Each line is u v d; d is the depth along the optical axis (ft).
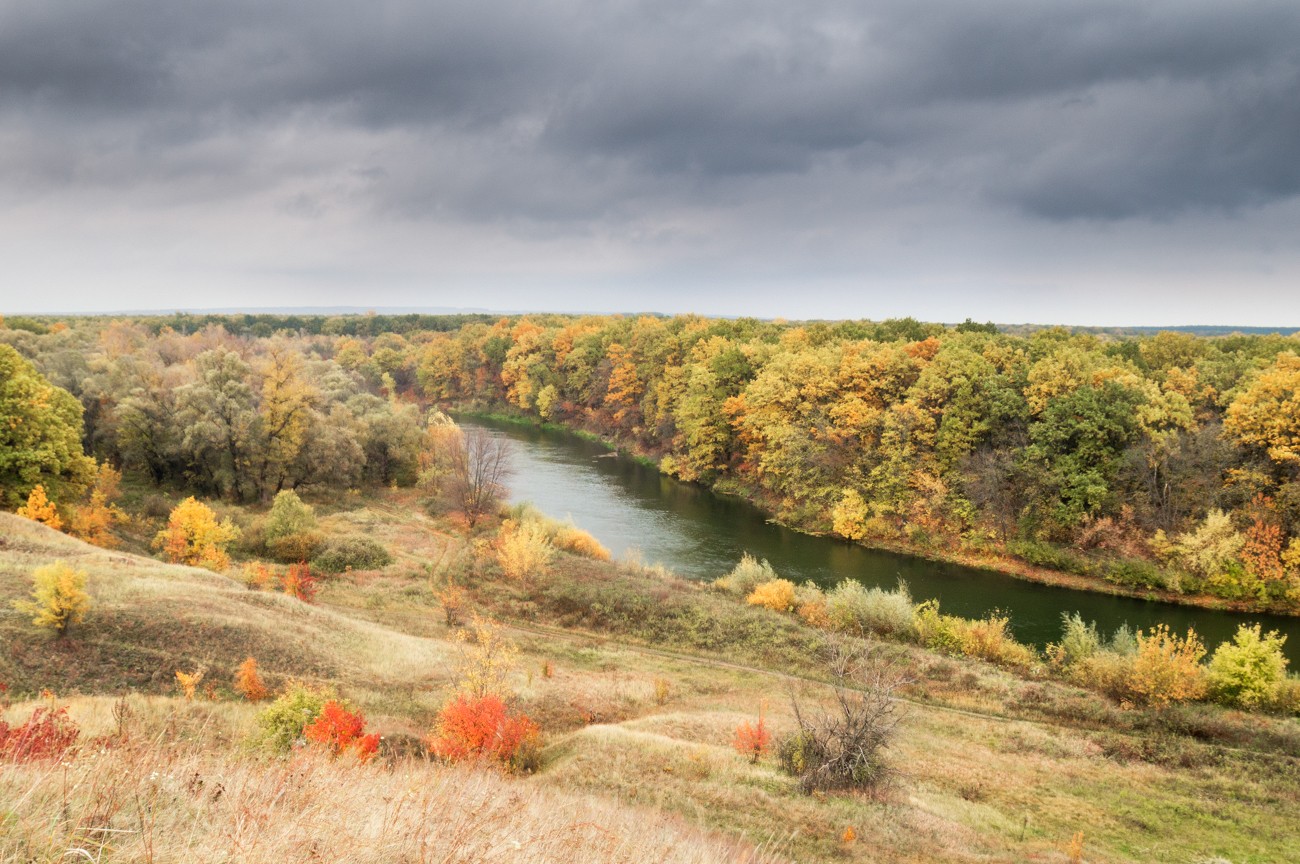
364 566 171.01
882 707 77.56
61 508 154.92
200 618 102.37
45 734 25.03
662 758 80.94
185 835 16.29
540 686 109.50
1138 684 112.78
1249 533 168.76
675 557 198.29
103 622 95.91
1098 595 174.40
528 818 24.36
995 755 94.43
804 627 142.82
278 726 62.54
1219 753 95.71
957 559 198.39
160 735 22.58
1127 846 70.33
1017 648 132.77
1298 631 154.20
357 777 27.73
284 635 105.40
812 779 74.43
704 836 49.49
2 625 89.35
